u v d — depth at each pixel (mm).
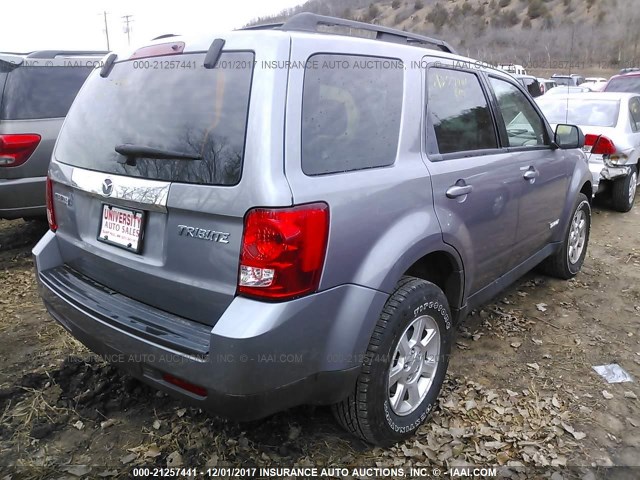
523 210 3678
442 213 2770
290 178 2055
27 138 5258
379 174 2426
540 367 3480
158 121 2328
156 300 2361
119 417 2893
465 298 3145
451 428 2834
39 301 4387
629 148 7125
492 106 3445
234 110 2123
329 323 2213
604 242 6199
